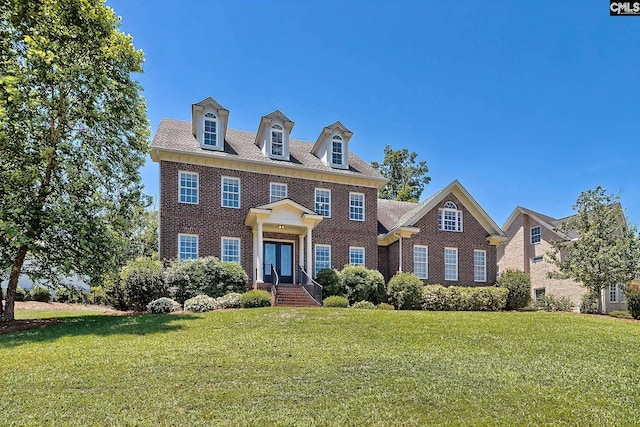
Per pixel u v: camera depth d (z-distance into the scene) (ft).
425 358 32.73
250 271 72.13
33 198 47.55
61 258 50.83
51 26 48.93
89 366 28.02
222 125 74.79
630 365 33.65
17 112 45.52
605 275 70.90
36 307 77.82
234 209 72.59
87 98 50.06
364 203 82.48
